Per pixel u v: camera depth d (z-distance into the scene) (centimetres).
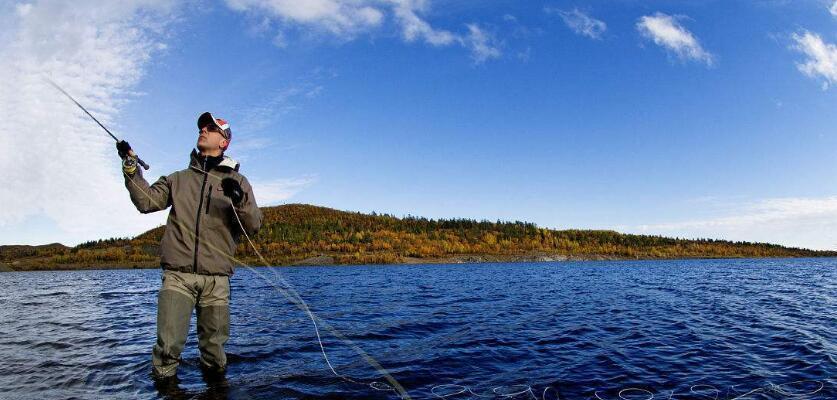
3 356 621
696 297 1697
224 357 533
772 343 753
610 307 1342
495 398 453
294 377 505
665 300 1576
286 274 4575
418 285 2630
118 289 2469
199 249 475
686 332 869
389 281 3156
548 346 727
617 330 894
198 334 519
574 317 1105
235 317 1065
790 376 540
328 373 527
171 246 472
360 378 508
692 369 575
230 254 504
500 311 1242
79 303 1562
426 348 705
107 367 548
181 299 479
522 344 745
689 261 10762
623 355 657
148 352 646
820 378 529
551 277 3656
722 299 1608
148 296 1911
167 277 478
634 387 495
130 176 445
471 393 468
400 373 543
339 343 732
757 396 464
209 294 499
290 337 782
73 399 420
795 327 931
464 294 1905
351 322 1006
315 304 1437
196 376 502
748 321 1024
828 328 916
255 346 691
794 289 2116
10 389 455
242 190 472
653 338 802
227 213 488
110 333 844
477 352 677
